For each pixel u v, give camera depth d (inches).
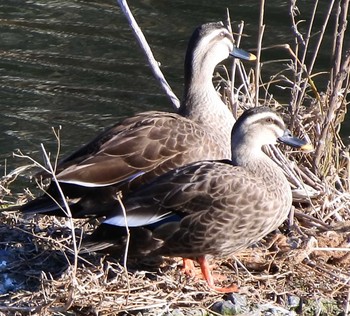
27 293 433.1
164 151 463.2
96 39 798.5
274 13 826.2
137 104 708.0
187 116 505.0
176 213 427.8
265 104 565.6
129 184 454.3
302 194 496.1
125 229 423.8
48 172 439.8
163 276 440.1
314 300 441.4
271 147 516.1
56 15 840.9
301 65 550.6
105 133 472.1
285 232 483.5
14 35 803.4
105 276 427.8
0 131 673.0
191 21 822.5
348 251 464.8
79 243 441.4
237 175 431.5
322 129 521.7
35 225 485.7
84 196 449.4
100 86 732.0
